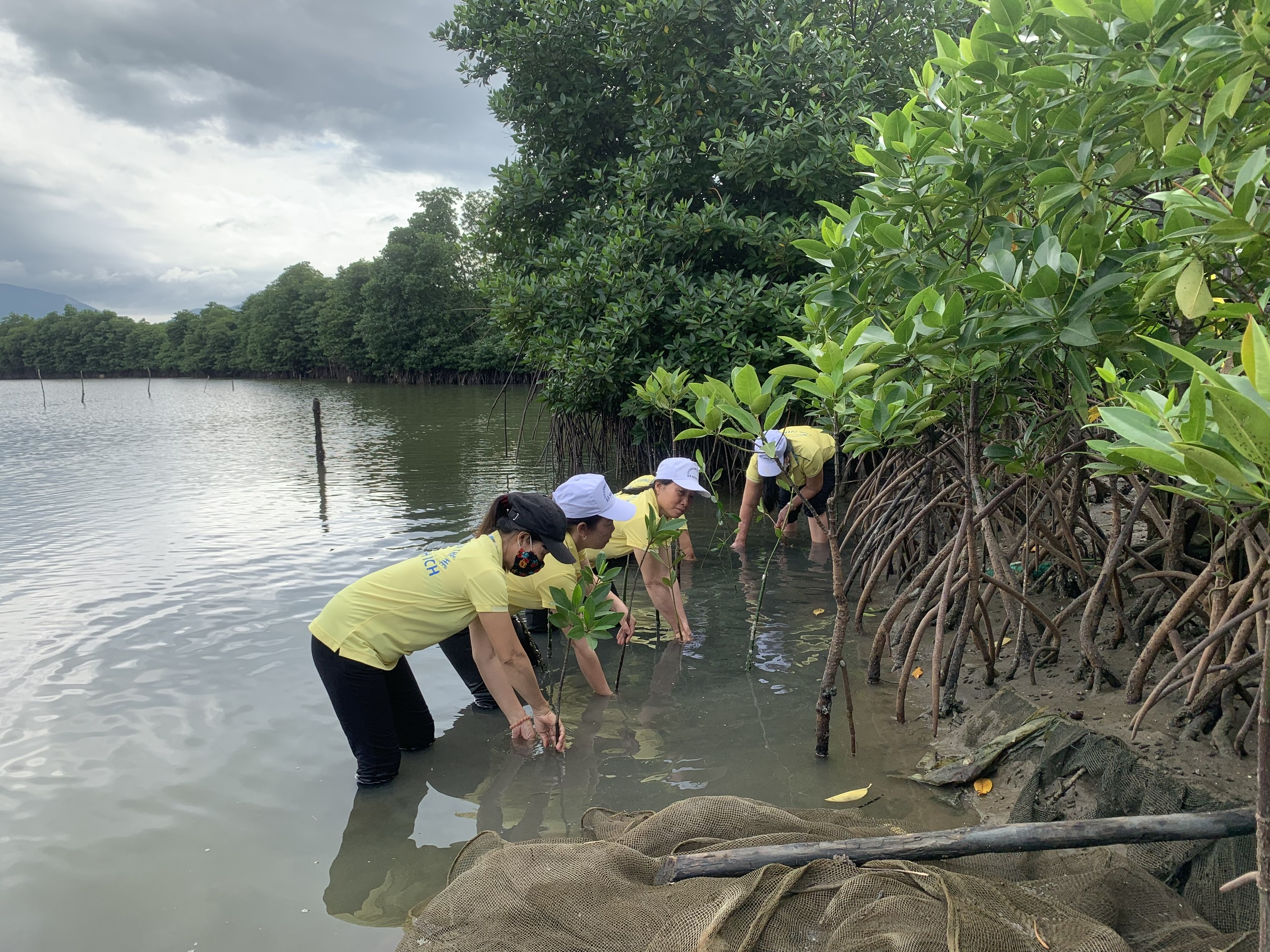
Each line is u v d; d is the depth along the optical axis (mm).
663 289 9266
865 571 6137
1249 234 2223
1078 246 2928
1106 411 1827
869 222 3578
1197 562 3598
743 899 2119
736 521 7785
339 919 2531
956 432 4469
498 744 3754
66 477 11516
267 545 7359
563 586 4074
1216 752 2727
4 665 4574
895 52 9906
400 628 3373
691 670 4531
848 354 3117
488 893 2299
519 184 11258
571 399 10648
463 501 9625
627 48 10227
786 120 8984
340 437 17375
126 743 3695
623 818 2859
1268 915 1535
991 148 3201
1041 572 4832
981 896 2082
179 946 2406
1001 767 3164
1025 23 3047
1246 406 1369
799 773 3352
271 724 3893
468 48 12062
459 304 45375
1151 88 2648
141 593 5883
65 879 2736
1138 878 2240
